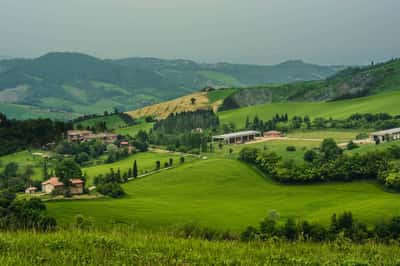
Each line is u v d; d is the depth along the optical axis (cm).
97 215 10131
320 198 13150
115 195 13625
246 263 1992
